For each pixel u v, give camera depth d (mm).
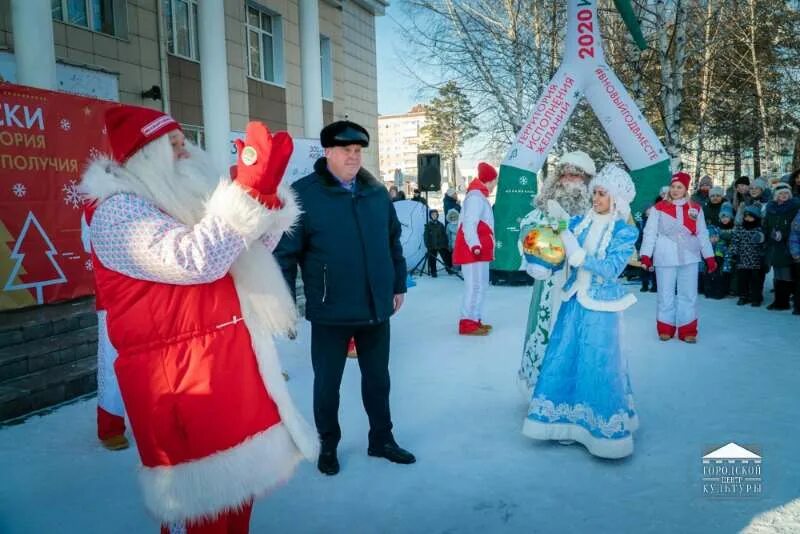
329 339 3480
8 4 8227
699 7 15352
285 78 15156
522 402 4715
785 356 5941
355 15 19172
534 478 3402
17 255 5156
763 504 3045
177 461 1862
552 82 9562
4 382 4680
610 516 2975
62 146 5520
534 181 9977
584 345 3619
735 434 3961
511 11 15102
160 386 1852
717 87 19359
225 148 10695
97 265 1862
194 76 12000
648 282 10703
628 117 9352
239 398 1913
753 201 9117
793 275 8250
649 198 9508
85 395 4992
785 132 21828
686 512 2992
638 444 3850
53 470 3604
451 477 3439
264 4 14258
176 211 1862
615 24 15945
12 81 7664
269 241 2123
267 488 1940
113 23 10172
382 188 3592
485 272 7266
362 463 3646
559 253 3596
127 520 3025
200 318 1896
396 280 3748
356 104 19422
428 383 5273
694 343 6609
